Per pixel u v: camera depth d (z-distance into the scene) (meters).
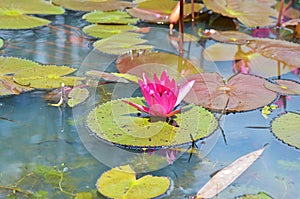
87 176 2.23
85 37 2.78
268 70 2.62
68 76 2.54
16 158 2.27
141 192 2.19
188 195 2.19
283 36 2.89
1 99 2.44
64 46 2.71
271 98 2.47
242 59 2.68
